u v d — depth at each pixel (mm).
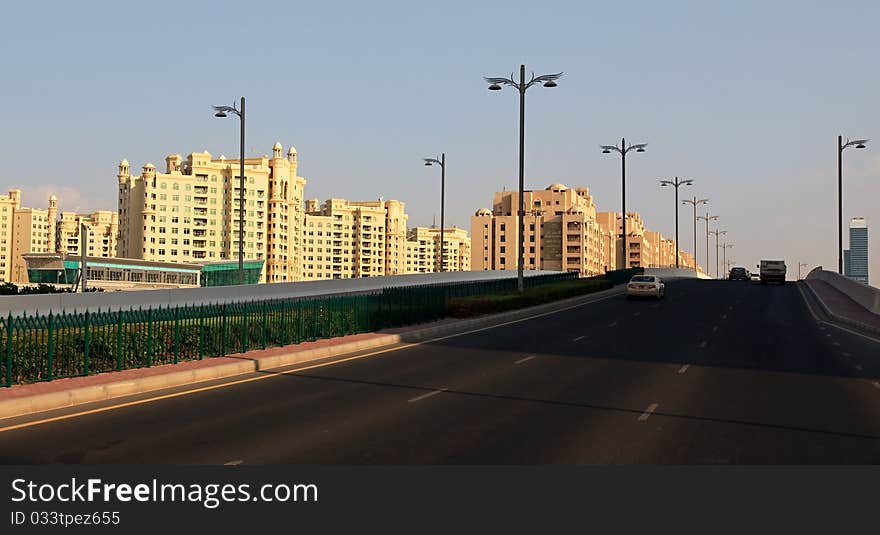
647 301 48188
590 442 10859
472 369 18938
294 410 13305
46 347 15672
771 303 46688
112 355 16953
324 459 9891
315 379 17188
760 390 15828
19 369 14977
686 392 15477
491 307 35844
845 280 51875
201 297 38375
